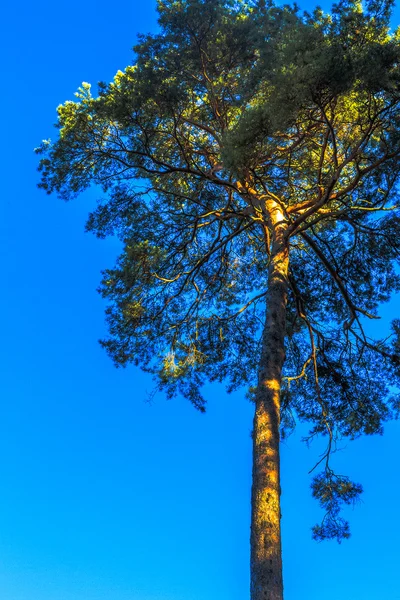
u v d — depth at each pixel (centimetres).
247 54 1073
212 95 1106
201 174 1116
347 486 1081
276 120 829
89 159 1155
